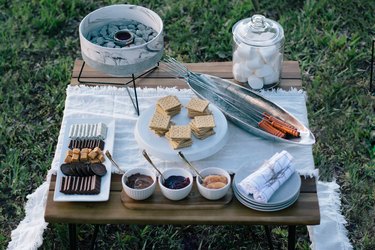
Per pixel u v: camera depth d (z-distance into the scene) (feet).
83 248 8.91
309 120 10.70
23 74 11.71
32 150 10.34
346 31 12.48
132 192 6.82
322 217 9.04
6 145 10.47
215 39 12.33
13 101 11.23
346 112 10.82
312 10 12.77
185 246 8.91
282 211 6.81
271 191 6.73
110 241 8.99
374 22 12.57
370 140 10.35
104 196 6.92
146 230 9.02
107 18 8.11
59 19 12.79
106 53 7.41
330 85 11.30
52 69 11.75
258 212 6.80
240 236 8.99
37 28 12.74
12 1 13.29
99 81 8.51
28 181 9.91
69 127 7.77
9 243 8.76
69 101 8.21
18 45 12.34
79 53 12.27
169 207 6.86
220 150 7.50
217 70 8.66
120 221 6.84
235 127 7.77
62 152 7.48
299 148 7.52
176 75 8.56
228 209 6.85
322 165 9.98
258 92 8.29
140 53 7.45
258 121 7.82
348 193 9.64
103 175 7.14
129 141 7.66
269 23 8.06
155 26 7.98
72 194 6.94
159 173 7.04
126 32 7.86
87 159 7.30
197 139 7.36
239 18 12.69
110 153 7.44
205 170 7.05
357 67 11.70
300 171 7.19
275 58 8.08
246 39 7.94
